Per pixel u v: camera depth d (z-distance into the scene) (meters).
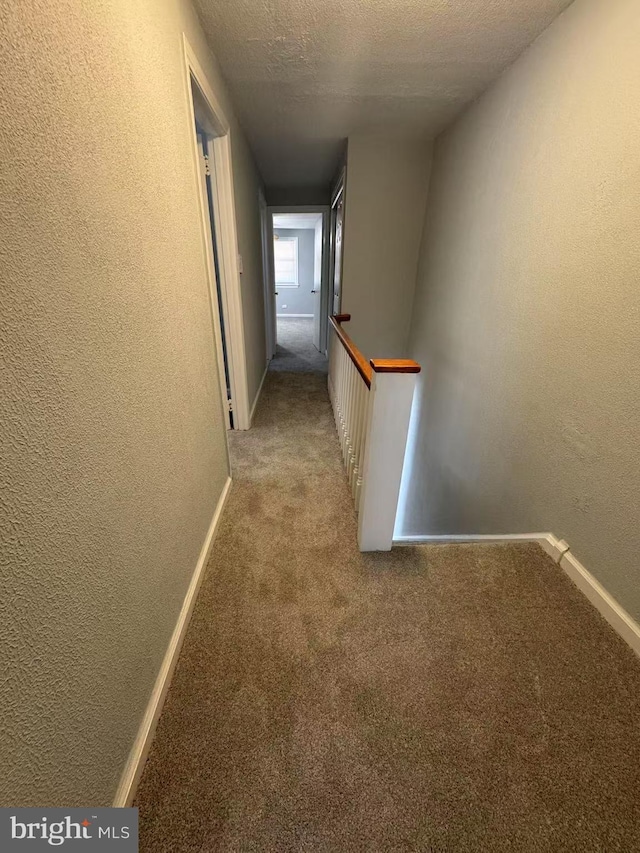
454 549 1.62
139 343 0.90
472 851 0.77
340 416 2.56
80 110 0.64
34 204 0.52
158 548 1.02
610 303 1.25
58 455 0.58
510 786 0.87
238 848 0.77
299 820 0.81
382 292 3.49
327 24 1.55
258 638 1.22
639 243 1.14
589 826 0.81
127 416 0.84
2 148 0.46
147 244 0.95
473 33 1.62
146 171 0.95
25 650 0.52
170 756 0.92
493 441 2.09
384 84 2.07
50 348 0.56
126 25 0.83
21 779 0.52
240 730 0.97
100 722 0.72
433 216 3.01
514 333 1.86
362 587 1.43
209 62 1.67
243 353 2.68
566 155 1.46
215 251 2.41
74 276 0.62
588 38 1.33
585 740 0.96
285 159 3.45
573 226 1.43
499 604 1.35
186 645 1.19
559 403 1.53
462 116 2.44
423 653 1.17
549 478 1.60
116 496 0.78
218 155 2.10
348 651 1.18
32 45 0.51
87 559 0.67
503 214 1.95
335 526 1.78
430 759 0.92
